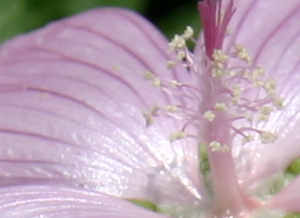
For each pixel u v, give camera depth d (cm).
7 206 10
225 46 11
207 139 10
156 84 11
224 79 10
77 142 11
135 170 11
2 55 12
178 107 10
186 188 11
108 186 11
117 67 11
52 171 11
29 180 11
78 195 10
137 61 12
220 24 10
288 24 11
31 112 11
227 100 10
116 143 11
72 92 11
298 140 11
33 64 11
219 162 10
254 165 11
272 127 11
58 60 11
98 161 11
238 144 11
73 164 11
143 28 12
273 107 11
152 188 11
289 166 11
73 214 10
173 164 11
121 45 12
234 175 11
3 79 11
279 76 11
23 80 11
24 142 11
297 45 11
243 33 11
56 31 12
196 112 10
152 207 11
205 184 11
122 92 11
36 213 10
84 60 11
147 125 11
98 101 11
